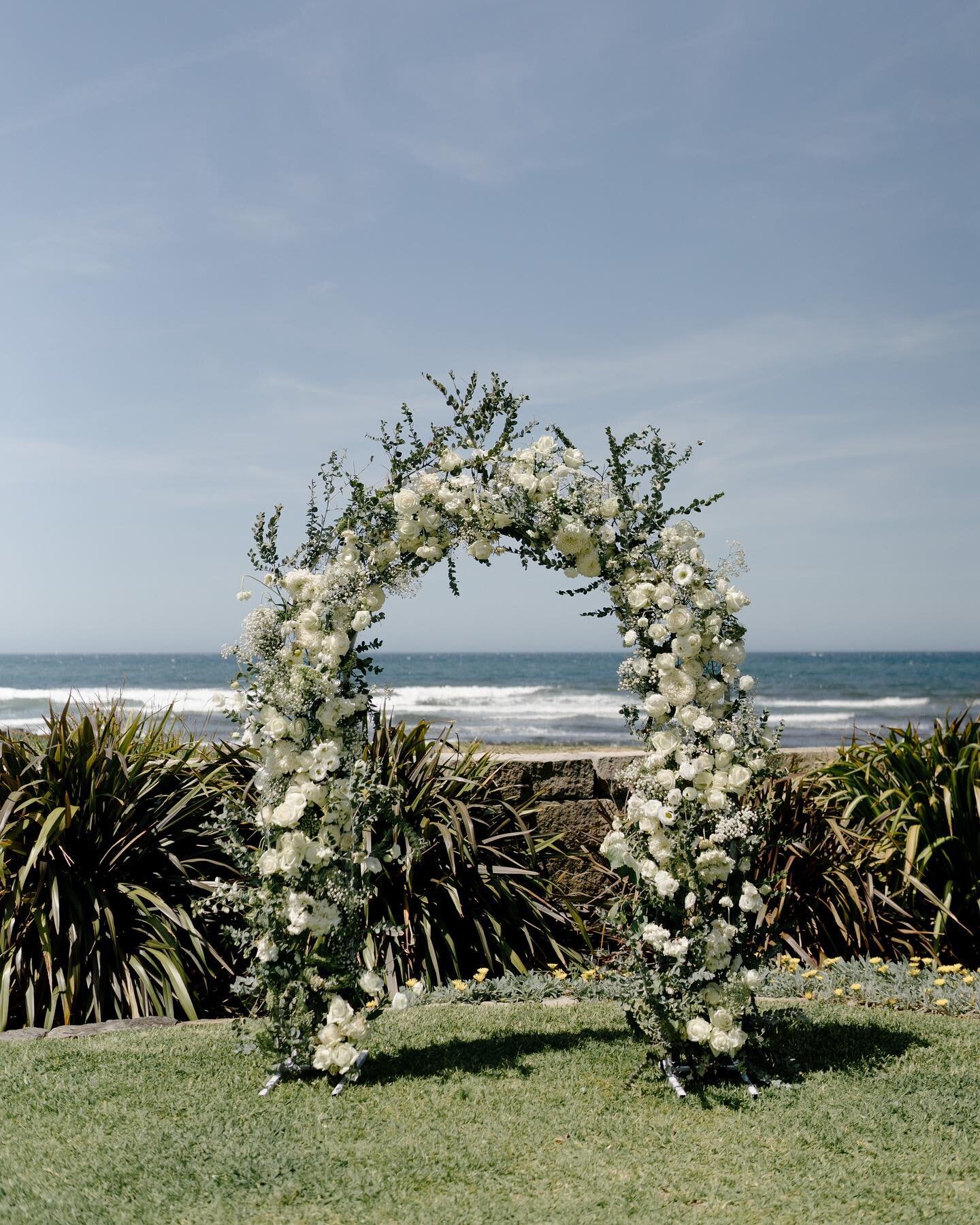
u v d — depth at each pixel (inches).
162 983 196.7
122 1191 113.3
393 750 236.2
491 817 241.3
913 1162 121.0
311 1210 109.7
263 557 159.6
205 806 224.7
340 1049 146.3
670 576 161.3
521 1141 127.0
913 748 255.3
